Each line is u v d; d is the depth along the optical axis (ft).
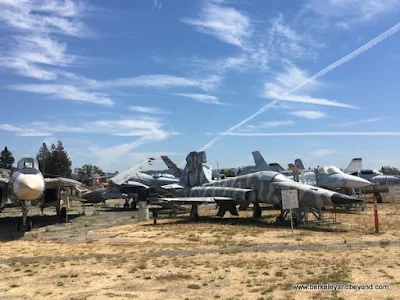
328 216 73.72
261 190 70.13
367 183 96.53
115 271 31.91
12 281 29.50
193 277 29.04
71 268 33.68
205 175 88.38
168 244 45.75
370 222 62.13
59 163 295.07
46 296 25.14
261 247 41.50
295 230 55.26
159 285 27.14
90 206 146.51
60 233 61.72
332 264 32.04
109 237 54.34
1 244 50.26
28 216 102.83
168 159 149.07
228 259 35.37
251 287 25.96
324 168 104.94
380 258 33.91
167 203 87.66
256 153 104.63
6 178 71.61
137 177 135.03
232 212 77.97
